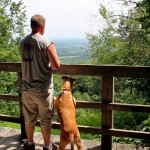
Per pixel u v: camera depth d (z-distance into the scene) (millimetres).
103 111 3850
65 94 3555
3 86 19406
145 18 9336
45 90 3441
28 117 3684
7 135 4559
